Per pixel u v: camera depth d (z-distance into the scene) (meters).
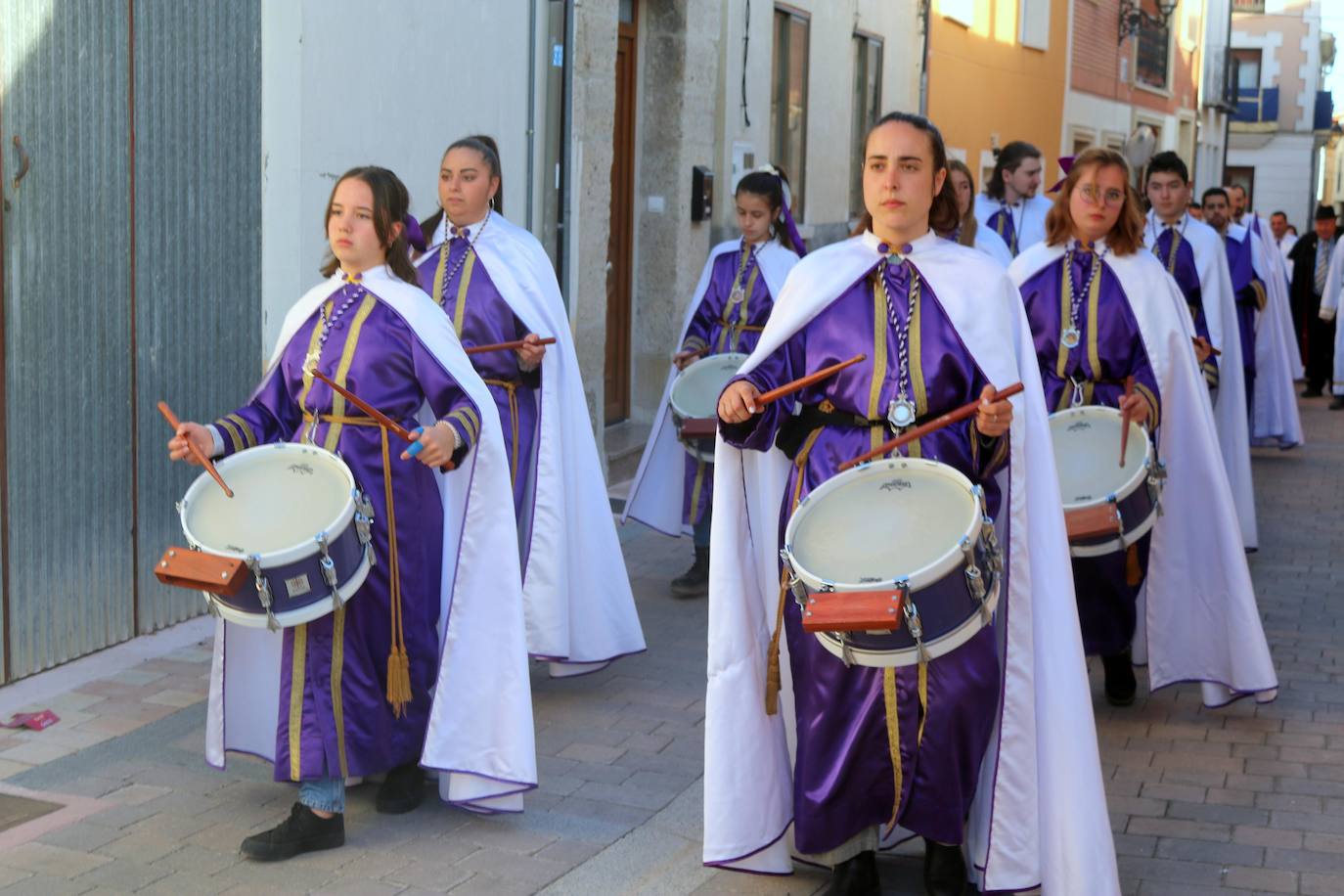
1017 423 4.12
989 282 4.15
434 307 4.84
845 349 4.15
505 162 8.91
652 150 11.42
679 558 8.62
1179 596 6.02
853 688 4.07
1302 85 47.28
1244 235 11.75
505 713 4.83
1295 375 15.48
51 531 6.09
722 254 7.96
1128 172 5.92
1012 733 4.09
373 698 4.67
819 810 4.16
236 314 6.97
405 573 4.73
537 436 6.18
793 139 13.99
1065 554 4.16
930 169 4.17
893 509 3.93
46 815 4.86
